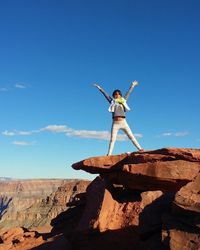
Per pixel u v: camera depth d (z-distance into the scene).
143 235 11.26
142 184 16.69
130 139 18.02
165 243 9.94
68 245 16.53
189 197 10.55
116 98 18.00
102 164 17.81
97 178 18.72
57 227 21.55
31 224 188.38
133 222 15.20
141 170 16.06
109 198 16.59
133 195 17.52
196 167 15.44
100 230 15.22
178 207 10.38
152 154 16.48
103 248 14.70
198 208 10.07
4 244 21.08
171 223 10.37
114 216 15.91
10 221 194.75
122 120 17.89
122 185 18.36
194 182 11.27
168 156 16.05
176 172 15.44
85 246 15.45
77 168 18.92
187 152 15.64
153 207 11.84
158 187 16.36
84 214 16.73
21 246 19.69
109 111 17.91
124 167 16.42
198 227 9.67
